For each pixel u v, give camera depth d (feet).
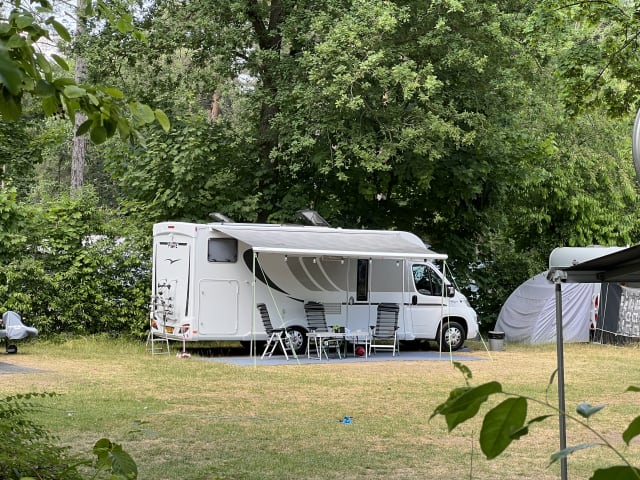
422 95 62.23
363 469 28.25
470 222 80.38
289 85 68.39
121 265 66.80
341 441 32.55
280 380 49.16
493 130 70.08
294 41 69.62
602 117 87.81
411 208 79.05
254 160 73.26
